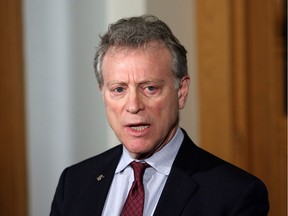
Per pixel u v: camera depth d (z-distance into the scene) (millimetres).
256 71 4617
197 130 4758
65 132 5121
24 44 5105
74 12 5016
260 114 4637
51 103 5125
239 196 2217
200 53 4637
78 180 2604
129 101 2162
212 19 4566
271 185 4645
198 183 2299
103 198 2420
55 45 5078
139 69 2150
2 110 5062
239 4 4523
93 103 5020
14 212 5105
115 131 2270
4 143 5082
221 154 4617
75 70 5051
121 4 4836
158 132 2223
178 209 2230
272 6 4555
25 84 5109
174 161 2361
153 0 4750
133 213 2271
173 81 2244
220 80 4574
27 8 5098
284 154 4570
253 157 4656
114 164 2531
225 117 4578
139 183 2318
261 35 4590
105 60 2234
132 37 2186
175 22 4766
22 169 5105
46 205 5176
